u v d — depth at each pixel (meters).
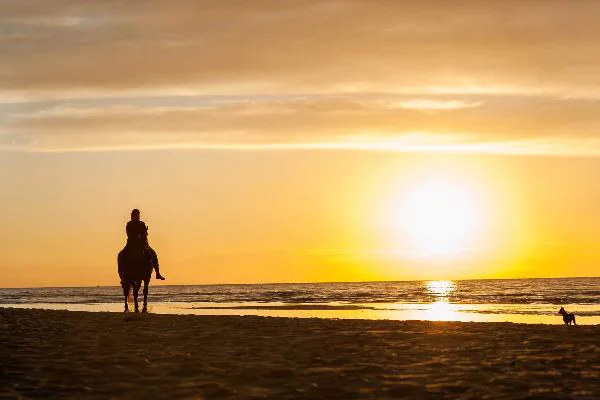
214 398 8.06
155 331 16.39
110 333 15.89
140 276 25.33
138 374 9.80
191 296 103.56
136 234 25.55
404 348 12.79
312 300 75.62
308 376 9.57
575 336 14.80
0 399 7.97
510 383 8.84
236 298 89.50
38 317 21.45
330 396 8.12
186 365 10.66
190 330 16.69
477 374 9.64
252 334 15.60
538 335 15.05
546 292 96.56
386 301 68.06
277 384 8.97
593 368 10.16
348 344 13.47
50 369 10.27
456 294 92.94
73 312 24.36
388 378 9.35
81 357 11.59
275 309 49.00
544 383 8.84
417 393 8.25
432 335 15.19
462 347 12.90
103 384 9.01
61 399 7.98
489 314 39.50
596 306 51.66
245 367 10.43
